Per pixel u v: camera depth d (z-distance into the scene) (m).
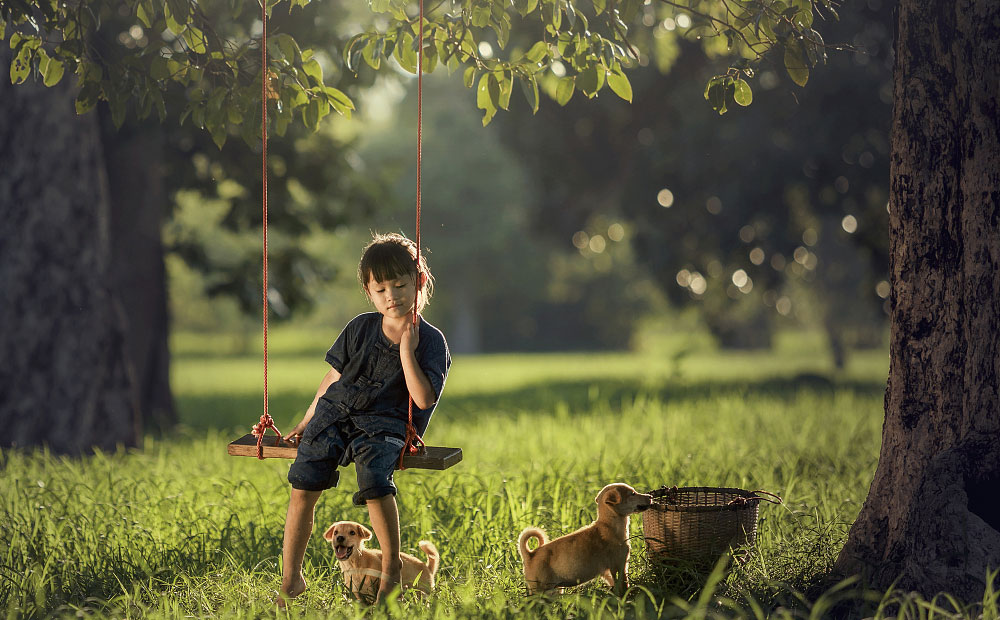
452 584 4.93
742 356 55.88
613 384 23.52
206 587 4.96
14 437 9.77
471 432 12.19
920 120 4.79
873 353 59.31
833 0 5.48
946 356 4.71
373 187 17.38
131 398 10.51
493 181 56.53
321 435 4.43
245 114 5.54
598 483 6.84
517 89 23.80
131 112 11.86
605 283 66.38
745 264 22.34
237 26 10.82
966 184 4.67
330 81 11.91
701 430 11.02
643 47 12.50
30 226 9.85
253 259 16.69
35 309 9.86
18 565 5.33
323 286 17.47
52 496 6.81
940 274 4.74
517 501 6.27
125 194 14.66
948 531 4.24
